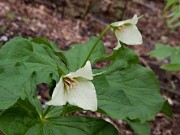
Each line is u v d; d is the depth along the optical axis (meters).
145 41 1.81
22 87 0.65
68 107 0.67
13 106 0.62
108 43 1.64
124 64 0.75
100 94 0.67
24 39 0.72
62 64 0.74
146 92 0.72
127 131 1.16
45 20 1.57
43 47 0.74
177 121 1.27
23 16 1.52
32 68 0.68
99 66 1.41
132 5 2.14
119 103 0.66
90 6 1.73
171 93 1.40
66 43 1.47
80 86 0.54
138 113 0.65
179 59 1.18
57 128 0.62
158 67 1.55
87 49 0.80
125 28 0.66
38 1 1.71
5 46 0.71
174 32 2.00
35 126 0.61
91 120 0.64
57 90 0.51
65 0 1.80
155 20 2.07
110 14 1.91
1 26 1.36
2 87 0.64
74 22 1.69
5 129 0.59
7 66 0.67
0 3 1.54
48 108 0.64
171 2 0.82
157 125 1.23
